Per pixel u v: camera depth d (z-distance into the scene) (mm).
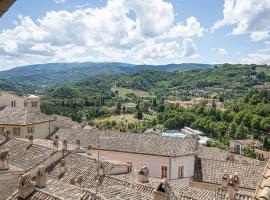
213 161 54188
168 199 22516
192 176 51844
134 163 54531
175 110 161125
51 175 38938
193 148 54375
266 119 127500
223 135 133000
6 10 5352
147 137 58344
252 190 45688
